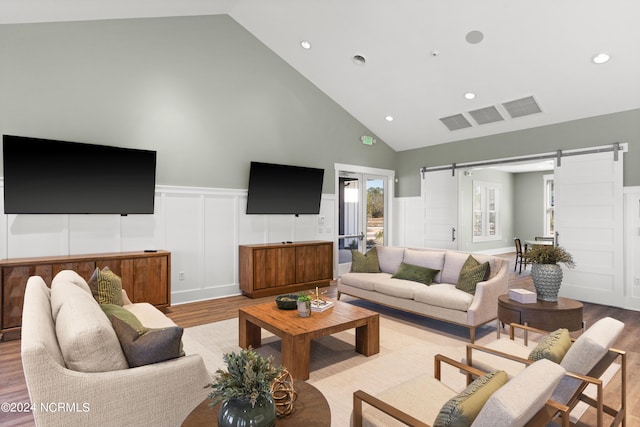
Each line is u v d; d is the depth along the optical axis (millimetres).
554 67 4473
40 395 1446
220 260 5359
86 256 4000
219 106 5312
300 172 6023
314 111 6391
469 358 2160
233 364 1357
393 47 4902
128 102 4555
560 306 3049
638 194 4719
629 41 3877
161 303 4449
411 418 1430
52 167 3943
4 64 3838
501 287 3879
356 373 2887
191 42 5055
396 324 4094
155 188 4738
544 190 10625
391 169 7719
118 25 4488
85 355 1599
